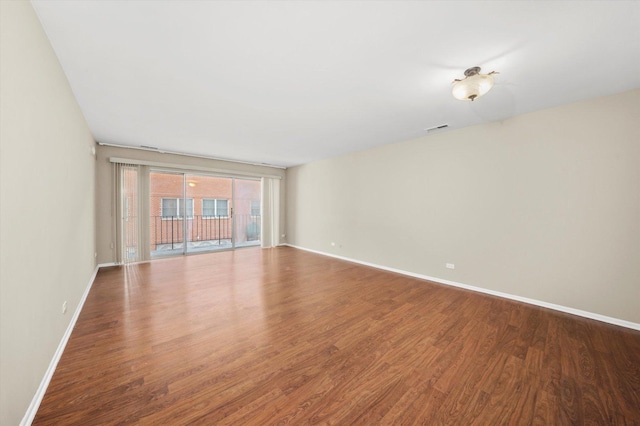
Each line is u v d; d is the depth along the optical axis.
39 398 1.41
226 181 6.79
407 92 2.46
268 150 5.00
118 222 4.55
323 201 5.94
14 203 1.18
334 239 5.66
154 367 1.74
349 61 1.95
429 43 1.73
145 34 1.63
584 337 2.19
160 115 3.06
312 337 2.18
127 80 2.22
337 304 2.92
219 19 1.50
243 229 7.07
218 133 3.83
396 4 1.39
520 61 1.93
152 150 4.92
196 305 2.84
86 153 3.23
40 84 1.52
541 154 2.89
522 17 1.48
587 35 1.62
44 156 1.58
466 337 2.19
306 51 1.82
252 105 2.77
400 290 3.44
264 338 2.15
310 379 1.64
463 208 3.56
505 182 3.17
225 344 2.05
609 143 2.49
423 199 4.03
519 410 1.40
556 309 2.79
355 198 5.17
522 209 3.04
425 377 1.67
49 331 1.63
